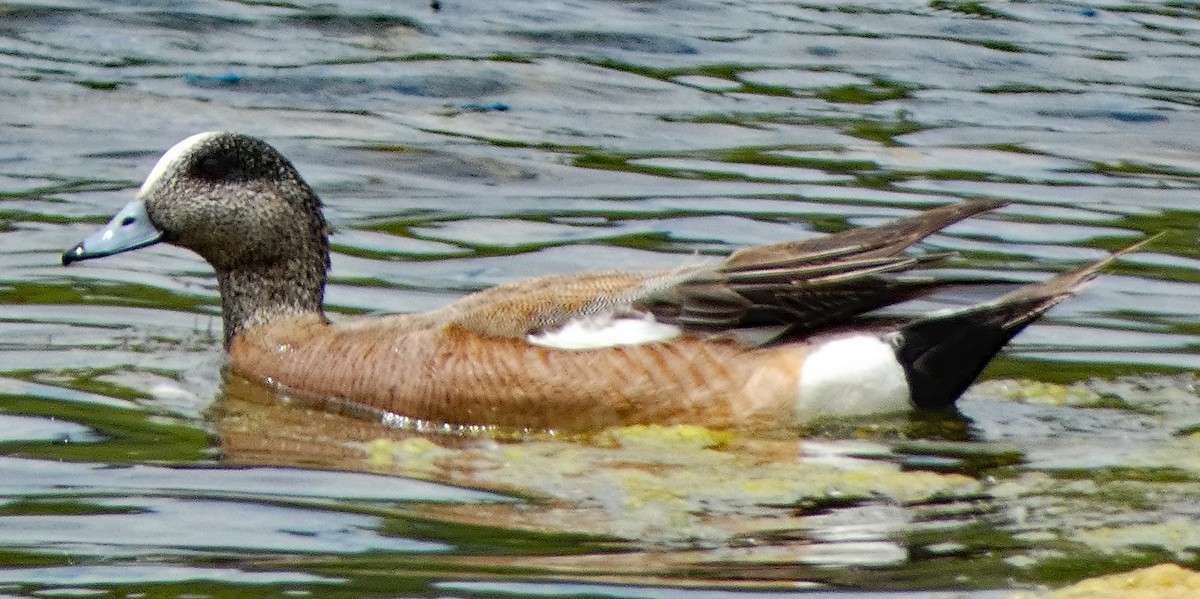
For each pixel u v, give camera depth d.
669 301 11.55
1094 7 23.53
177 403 11.77
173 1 22.19
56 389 11.88
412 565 8.83
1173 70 20.77
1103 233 15.77
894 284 11.65
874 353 11.45
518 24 21.94
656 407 11.34
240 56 20.34
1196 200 16.75
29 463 10.41
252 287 12.71
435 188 16.89
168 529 9.37
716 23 22.34
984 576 8.65
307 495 9.97
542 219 16.06
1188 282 14.53
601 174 17.31
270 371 12.33
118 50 20.44
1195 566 8.80
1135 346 13.04
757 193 16.72
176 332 13.31
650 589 8.47
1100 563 8.84
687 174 17.33
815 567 8.80
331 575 8.68
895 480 10.27
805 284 11.57
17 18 21.25
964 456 10.72
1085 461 10.62
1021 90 20.06
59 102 18.70
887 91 20.02
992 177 17.30
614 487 10.16
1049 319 13.65
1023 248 15.34
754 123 18.88
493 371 11.47
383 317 12.49
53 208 15.96
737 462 10.66
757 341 11.50
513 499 9.93
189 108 18.72
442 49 20.84
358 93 19.42
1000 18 22.81
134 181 16.73
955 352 11.47
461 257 15.04
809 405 11.38
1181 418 11.52
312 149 17.77
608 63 20.67
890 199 16.58
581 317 11.58
